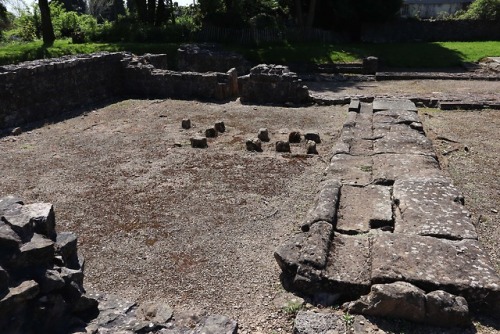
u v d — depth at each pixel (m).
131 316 4.13
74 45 23.89
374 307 4.18
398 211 5.88
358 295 4.49
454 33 30.77
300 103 14.27
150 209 6.91
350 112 11.62
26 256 3.52
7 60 19.62
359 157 8.16
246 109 13.64
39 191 7.62
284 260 4.89
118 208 6.96
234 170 8.54
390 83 18.67
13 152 9.73
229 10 28.36
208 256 5.57
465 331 4.05
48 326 3.63
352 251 5.03
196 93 15.46
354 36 30.92
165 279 5.12
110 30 26.94
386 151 8.27
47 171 8.59
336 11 29.11
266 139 10.43
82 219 6.60
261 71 14.62
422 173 7.09
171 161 9.08
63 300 3.74
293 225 6.34
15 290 3.37
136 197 7.36
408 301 4.07
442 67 22.64
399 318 4.18
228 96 15.62
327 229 5.29
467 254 4.70
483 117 12.05
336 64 22.53
